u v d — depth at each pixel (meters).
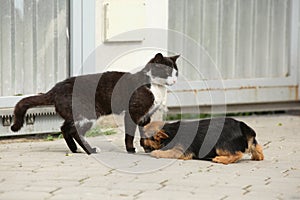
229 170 6.72
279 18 10.55
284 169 6.81
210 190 5.91
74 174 6.40
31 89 8.48
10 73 8.33
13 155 7.27
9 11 8.24
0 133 8.20
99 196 5.64
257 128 9.31
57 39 8.53
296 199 5.68
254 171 6.70
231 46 10.30
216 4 10.13
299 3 10.59
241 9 10.31
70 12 8.51
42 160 7.01
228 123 7.22
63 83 7.43
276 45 10.59
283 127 9.43
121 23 8.82
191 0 9.94
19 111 7.31
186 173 6.55
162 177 6.37
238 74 10.40
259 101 10.46
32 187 5.88
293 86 10.66
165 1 9.12
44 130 8.44
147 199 5.58
